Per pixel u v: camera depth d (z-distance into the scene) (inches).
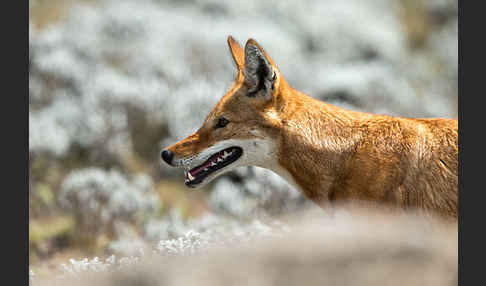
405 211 397.7
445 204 390.9
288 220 539.5
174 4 2014.0
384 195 400.5
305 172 432.8
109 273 187.9
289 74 1508.4
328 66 1749.5
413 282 163.9
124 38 1494.8
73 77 1131.3
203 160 448.8
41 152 879.1
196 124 1013.2
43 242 724.7
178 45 1517.0
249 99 436.8
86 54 1311.5
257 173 780.0
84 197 760.3
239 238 413.1
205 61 1486.2
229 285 165.2
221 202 791.1
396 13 2385.6
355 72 1512.1
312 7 2101.4
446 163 393.7
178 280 169.6
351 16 2020.2
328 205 431.2
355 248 172.1
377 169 404.5
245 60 426.0
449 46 2170.3
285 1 2082.9
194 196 940.0
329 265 166.4
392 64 1888.5
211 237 451.2
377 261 167.6
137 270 181.6
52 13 1675.7
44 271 615.2
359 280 162.1
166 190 943.7
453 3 2464.3
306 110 438.6
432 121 420.2
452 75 1987.0
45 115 1001.5
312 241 177.6
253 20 1898.4
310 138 428.1
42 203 823.1
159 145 1029.2
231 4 2020.2
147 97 1041.5
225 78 1323.8
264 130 435.2
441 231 373.1
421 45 2245.3
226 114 441.4
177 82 1218.6
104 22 1515.7
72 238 746.8
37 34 1392.7
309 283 161.9
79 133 973.2
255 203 776.9
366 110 1311.5
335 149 422.9
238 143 441.7
